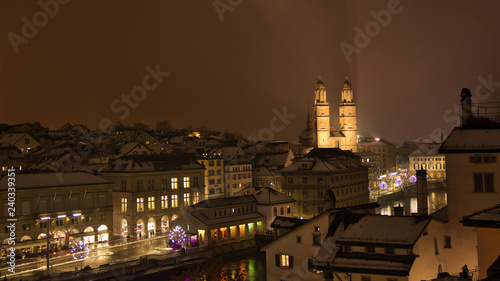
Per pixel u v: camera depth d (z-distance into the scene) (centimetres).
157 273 10556
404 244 5481
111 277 10069
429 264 5691
